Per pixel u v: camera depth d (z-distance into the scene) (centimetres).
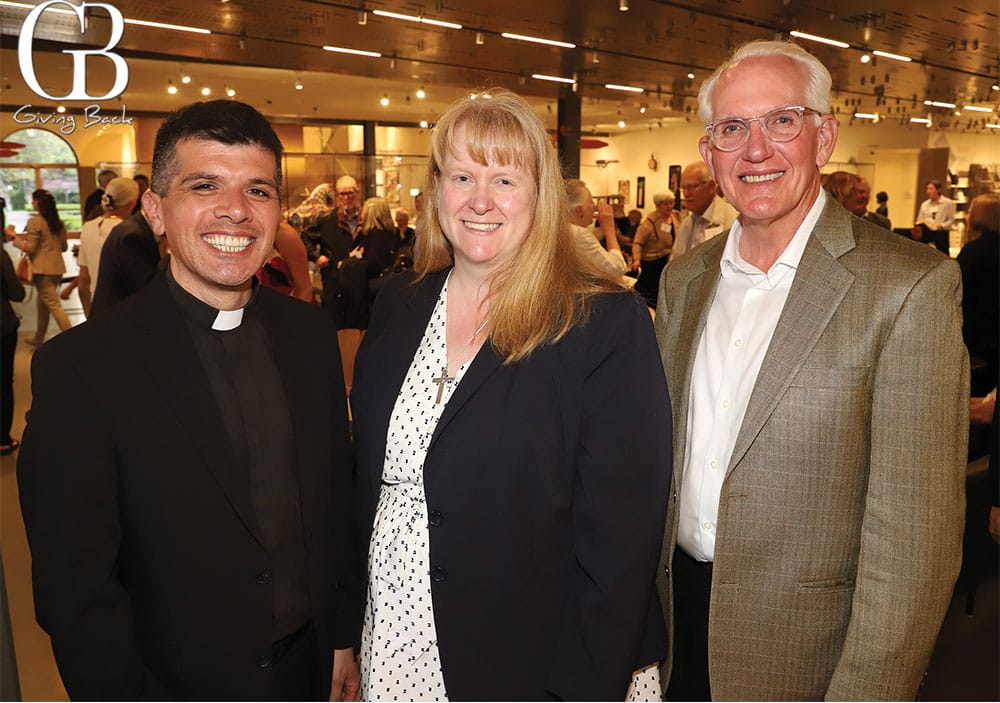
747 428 140
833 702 139
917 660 133
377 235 544
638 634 141
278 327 157
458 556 140
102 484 128
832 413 135
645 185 1898
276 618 146
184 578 134
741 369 150
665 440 141
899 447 130
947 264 132
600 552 140
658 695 160
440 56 802
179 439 134
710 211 523
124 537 133
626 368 139
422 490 145
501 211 141
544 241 142
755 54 146
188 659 136
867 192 514
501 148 138
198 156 135
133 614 135
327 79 1007
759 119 142
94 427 127
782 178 142
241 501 138
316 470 152
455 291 154
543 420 138
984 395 411
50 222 766
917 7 623
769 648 144
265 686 142
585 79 970
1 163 762
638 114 1509
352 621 171
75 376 128
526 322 139
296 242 484
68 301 897
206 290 144
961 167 1656
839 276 138
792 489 138
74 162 774
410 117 1453
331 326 168
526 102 143
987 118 1480
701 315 159
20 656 281
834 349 135
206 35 653
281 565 146
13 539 373
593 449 140
